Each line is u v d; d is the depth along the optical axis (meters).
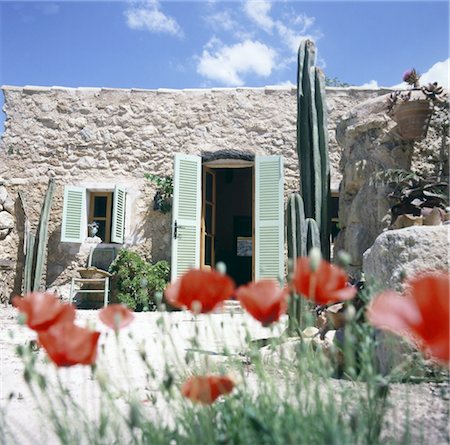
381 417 1.33
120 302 8.83
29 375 1.15
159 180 9.67
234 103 10.07
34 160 9.94
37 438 1.67
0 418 1.80
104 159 9.95
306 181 4.87
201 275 1.20
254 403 1.47
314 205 4.77
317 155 4.83
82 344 1.11
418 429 1.61
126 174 9.91
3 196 9.67
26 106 10.07
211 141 9.97
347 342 1.24
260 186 9.25
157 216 9.72
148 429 1.31
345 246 4.95
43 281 9.53
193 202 9.23
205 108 10.08
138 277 8.85
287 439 1.13
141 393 2.38
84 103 10.12
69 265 9.54
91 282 9.24
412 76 4.72
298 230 4.26
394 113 4.69
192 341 1.31
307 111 4.98
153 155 9.97
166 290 1.24
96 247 9.57
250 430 1.22
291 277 1.30
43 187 9.87
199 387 1.16
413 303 0.88
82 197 9.66
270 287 1.22
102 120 10.07
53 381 2.79
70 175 9.92
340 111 9.83
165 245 9.61
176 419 1.39
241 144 9.93
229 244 12.52
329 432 1.08
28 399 2.41
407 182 4.40
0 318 6.86
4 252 9.57
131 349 4.00
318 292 1.14
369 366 1.28
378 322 0.90
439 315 0.79
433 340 0.80
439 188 4.27
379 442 1.27
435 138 4.73
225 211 12.58
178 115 10.09
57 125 10.05
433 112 4.69
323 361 1.41
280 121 9.98
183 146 9.98
